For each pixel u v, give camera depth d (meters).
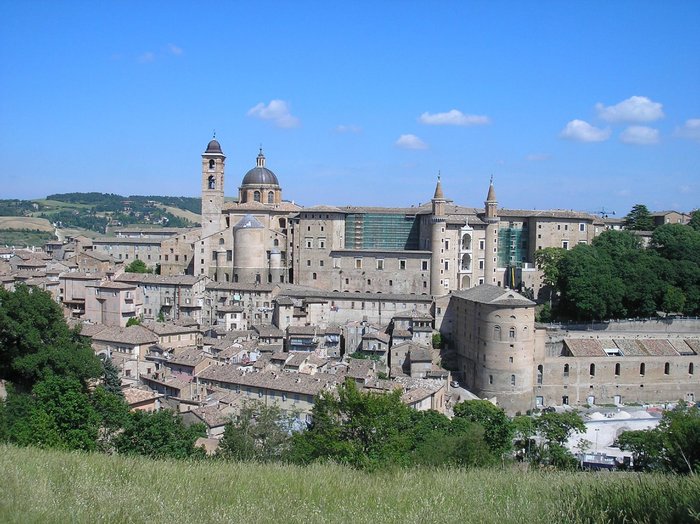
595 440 129.88
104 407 71.19
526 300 157.00
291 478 35.19
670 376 167.38
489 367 158.00
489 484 32.34
